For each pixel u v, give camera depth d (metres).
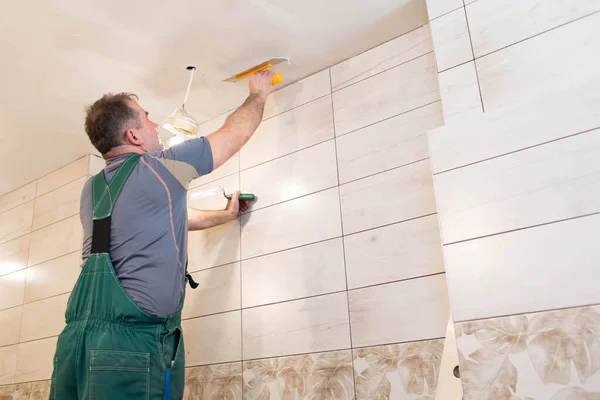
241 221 2.61
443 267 1.93
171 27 2.17
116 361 1.58
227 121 2.12
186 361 2.59
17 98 2.61
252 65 2.43
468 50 1.88
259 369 2.31
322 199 2.35
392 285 2.04
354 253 2.17
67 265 3.15
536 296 1.50
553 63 1.70
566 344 1.42
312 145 2.46
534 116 1.63
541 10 1.77
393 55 2.31
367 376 1.99
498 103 1.76
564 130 1.57
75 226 3.19
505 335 1.51
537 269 1.51
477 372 1.53
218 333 2.52
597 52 1.64
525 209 1.57
